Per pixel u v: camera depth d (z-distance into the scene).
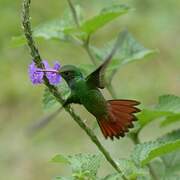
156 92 15.70
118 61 7.82
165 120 6.96
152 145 6.09
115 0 8.99
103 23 7.84
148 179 6.23
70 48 17.31
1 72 17.09
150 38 17.66
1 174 14.12
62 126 14.66
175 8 18.27
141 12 18.25
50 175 13.85
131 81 15.95
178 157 6.91
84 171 5.64
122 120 5.34
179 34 17.64
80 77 5.45
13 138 15.02
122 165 5.78
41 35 8.04
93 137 5.59
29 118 15.93
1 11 18.78
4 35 18.16
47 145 14.41
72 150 14.22
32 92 16.45
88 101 5.39
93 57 7.96
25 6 5.50
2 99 16.42
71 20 8.19
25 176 14.03
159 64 16.56
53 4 19.09
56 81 5.57
